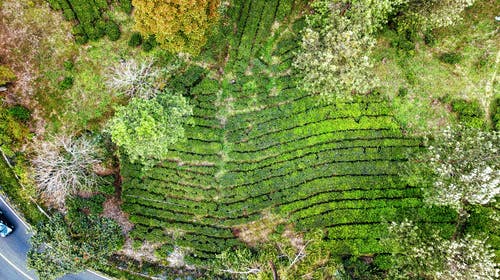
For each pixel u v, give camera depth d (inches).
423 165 1552.7
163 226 1793.8
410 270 1517.0
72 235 1610.5
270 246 1692.9
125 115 1482.5
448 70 1766.7
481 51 1764.3
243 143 1772.9
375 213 1748.3
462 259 1438.2
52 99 1742.1
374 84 1550.2
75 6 1721.2
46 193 1745.8
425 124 1765.5
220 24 1750.7
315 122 1771.7
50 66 1736.0
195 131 1763.0
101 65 1748.3
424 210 1736.0
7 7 1710.1
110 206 1800.0
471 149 1473.9
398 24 1659.7
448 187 1473.9
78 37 1717.5
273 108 1768.0
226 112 1779.0
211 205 1775.3
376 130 1768.0
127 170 1777.8
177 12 1357.0
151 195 1787.6
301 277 1665.8
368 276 1707.7
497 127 1737.2
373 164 1759.4
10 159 1753.2
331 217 1758.1
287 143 1774.1
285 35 1777.8
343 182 1763.0
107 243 1630.2
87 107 1754.4
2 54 1711.4
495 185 1407.5
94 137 1717.5
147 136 1450.5
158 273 1775.3
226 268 1743.4
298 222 1764.3
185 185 1788.9
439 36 1770.4
